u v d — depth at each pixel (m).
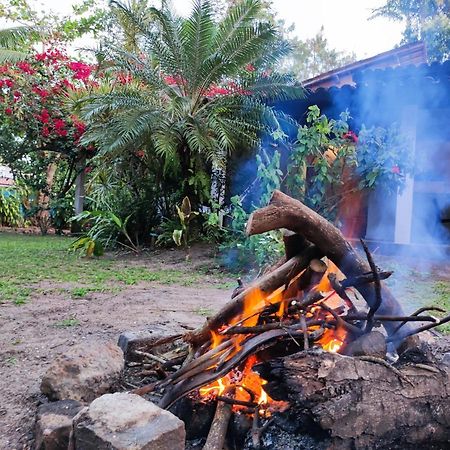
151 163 9.09
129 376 2.45
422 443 1.93
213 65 8.56
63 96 11.55
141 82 9.20
